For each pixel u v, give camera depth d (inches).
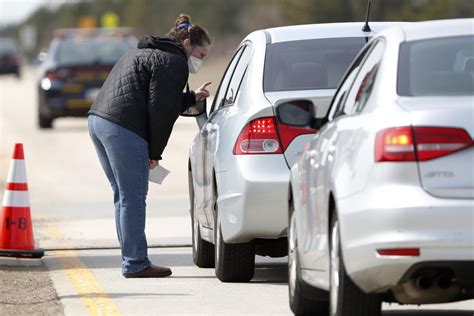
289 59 1242.0
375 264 827.4
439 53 893.8
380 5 6988.2
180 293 1194.6
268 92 1201.4
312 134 1165.7
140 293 1199.6
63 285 1262.3
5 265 1418.6
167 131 1300.4
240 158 1175.6
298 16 7229.3
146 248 1318.9
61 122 4532.5
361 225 836.6
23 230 1430.9
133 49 1326.3
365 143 848.3
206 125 1366.9
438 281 836.0
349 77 991.0
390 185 826.2
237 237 1193.4
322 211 927.7
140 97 1299.2
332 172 895.1
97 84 3725.4
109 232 1769.2
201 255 1386.6
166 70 1290.6
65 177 2815.0
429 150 818.8
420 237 812.0
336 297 895.7
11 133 4042.8
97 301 1149.1
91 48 3789.4
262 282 1262.3
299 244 1012.5
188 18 1354.6
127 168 1301.7
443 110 824.3
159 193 2444.6
